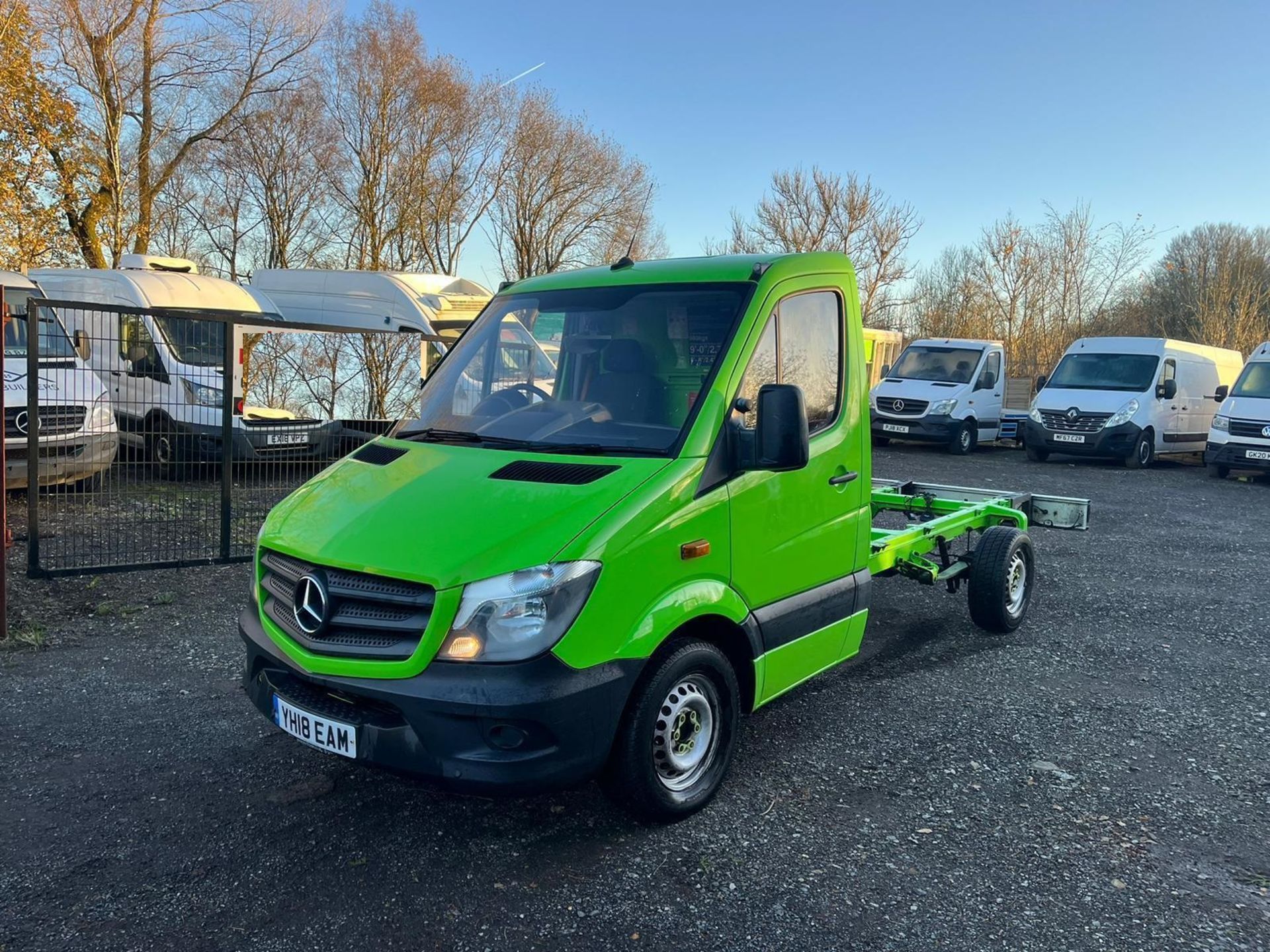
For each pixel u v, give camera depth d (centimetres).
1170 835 412
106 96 2250
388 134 3098
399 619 352
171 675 569
